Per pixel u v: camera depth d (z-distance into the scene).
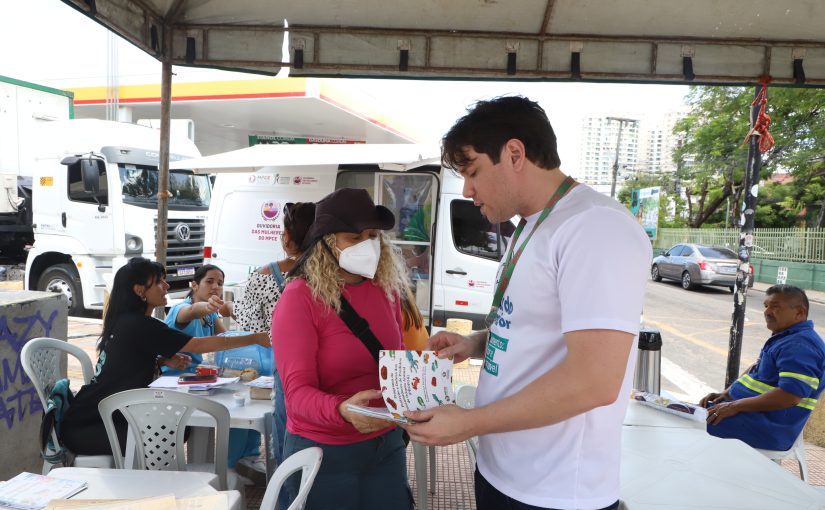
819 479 4.18
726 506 1.99
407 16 3.93
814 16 3.71
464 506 3.66
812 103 19.23
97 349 3.14
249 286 3.41
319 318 1.90
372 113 14.65
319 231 1.91
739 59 4.02
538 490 1.37
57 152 9.04
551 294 1.33
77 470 2.13
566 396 1.18
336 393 1.92
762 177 23.66
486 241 7.29
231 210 8.16
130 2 3.71
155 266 3.17
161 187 4.68
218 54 4.15
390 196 7.70
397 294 2.21
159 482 2.05
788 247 21.55
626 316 1.19
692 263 18.23
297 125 15.55
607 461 1.37
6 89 10.36
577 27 3.94
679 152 27.28
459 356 1.75
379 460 2.00
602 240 1.22
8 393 3.66
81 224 8.88
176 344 3.06
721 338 10.38
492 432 1.25
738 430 3.26
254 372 3.43
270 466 2.89
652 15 3.79
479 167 1.41
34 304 3.85
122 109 13.77
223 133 17.53
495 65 4.07
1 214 10.56
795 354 3.15
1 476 3.63
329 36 4.09
